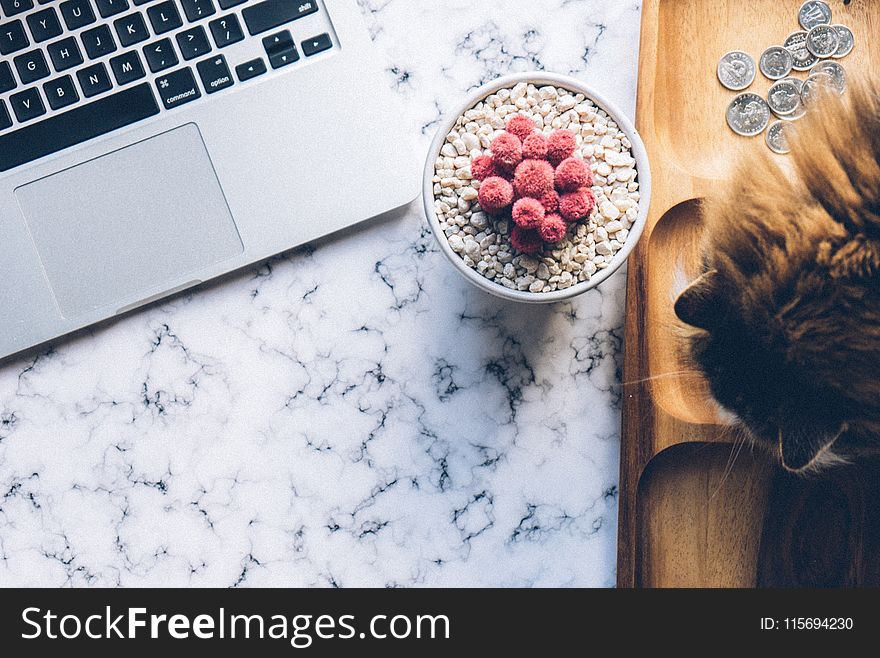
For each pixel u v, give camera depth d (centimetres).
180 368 72
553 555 71
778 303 52
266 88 67
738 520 67
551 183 57
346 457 72
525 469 71
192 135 67
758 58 69
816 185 54
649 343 66
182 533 72
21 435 72
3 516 72
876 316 51
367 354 72
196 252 68
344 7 67
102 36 67
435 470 71
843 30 69
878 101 55
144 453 72
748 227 55
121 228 68
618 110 60
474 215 61
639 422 66
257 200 67
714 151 69
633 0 72
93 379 72
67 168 67
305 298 72
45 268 68
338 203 68
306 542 72
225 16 67
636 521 67
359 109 67
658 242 67
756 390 54
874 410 52
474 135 62
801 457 54
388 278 72
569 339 71
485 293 72
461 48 73
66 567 72
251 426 72
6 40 67
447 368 72
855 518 67
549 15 72
